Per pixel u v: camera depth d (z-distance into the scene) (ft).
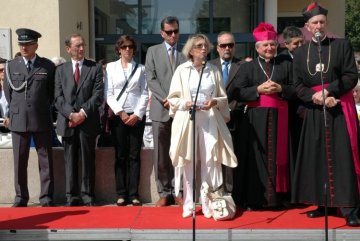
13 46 31.76
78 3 35.96
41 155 20.24
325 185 15.42
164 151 20.01
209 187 17.46
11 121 19.93
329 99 16.26
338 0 43.96
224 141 17.53
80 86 20.06
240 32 39.83
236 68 19.58
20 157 20.01
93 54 39.14
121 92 20.54
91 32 39.01
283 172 18.54
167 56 19.81
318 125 16.84
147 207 19.42
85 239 16.53
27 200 20.38
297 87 17.28
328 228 16.25
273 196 18.33
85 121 19.99
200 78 16.46
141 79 20.81
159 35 39.83
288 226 16.52
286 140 18.57
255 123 18.45
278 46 21.26
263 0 39.11
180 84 17.52
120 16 39.83
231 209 17.51
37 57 20.17
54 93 20.24
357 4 84.28
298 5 44.19
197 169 17.81
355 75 16.58
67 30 33.32
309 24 17.13
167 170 20.15
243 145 18.75
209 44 17.61
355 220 16.51
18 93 19.83
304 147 17.20
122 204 20.90
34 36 19.81
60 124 20.07
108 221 17.40
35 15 31.65
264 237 16.21
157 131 19.84
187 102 17.16
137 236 16.42
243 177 18.83
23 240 16.56
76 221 17.48
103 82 20.52
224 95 17.85
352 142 16.60
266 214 18.12
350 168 16.47
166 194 20.27
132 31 39.96
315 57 16.89
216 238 16.22
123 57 20.77
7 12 31.65
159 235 16.35
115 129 20.72
